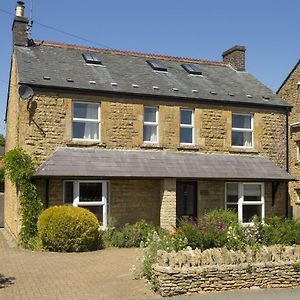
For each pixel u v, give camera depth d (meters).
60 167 17.14
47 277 11.62
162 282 9.95
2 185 31.91
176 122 19.81
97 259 14.11
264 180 20.02
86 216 16.02
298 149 23.28
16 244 17.39
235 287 10.50
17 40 20.56
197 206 19.78
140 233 17.16
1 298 9.62
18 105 18.08
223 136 20.52
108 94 18.80
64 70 19.44
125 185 18.78
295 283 10.92
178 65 23.34
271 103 21.36
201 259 10.47
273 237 13.02
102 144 18.62
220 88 21.58
